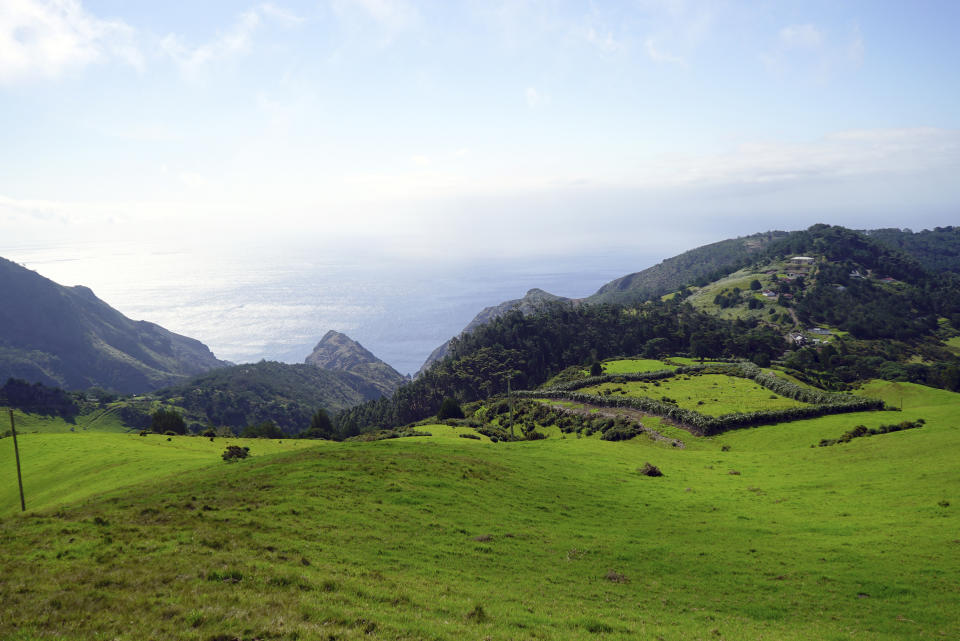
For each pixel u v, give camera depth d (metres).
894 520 34.59
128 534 22.98
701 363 155.88
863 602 24.34
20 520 26.34
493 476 45.91
